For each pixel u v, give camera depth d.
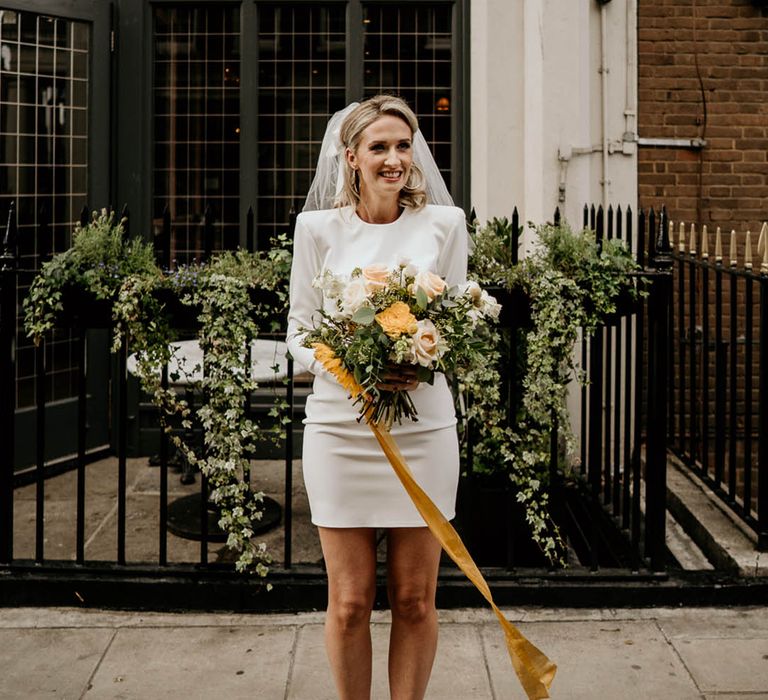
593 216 4.40
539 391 3.68
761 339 4.05
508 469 4.08
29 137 5.46
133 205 5.88
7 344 3.84
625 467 4.52
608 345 4.70
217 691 3.25
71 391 5.71
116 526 4.70
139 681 3.31
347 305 2.52
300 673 3.36
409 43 5.89
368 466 2.71
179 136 5.94
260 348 5.12
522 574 3.87
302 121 5.94
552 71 5.23
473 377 3.68
